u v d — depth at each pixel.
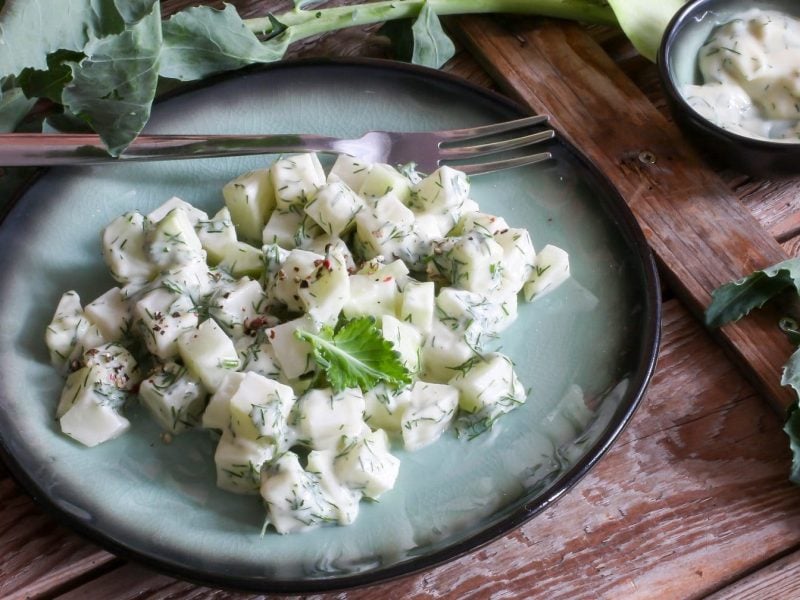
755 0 0.60
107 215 0.53
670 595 0.47
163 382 0.47
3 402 0.47
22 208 0.51
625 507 0.49
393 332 0.48
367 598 0.47
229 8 0.56
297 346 0.47
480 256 0.49
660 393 0.52
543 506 0.45
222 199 0.54
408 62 0.62
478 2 0.63
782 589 0.48
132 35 0.50
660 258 0.55
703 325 0.54
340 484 0.45
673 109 0.57
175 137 0.54
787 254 0.55
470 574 0.48
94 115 0.51
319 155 0.56
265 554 0.44
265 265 0.50
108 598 0.47
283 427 0.46
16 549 0.48
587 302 0.51
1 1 0.54
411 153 0.55
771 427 0.51
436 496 0.46
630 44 0.65
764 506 0.49
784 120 0.57
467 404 0.48
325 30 0.61
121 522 0.45
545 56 0.62
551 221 0.54
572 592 0.47
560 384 0.49
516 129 0.56
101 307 0.49
